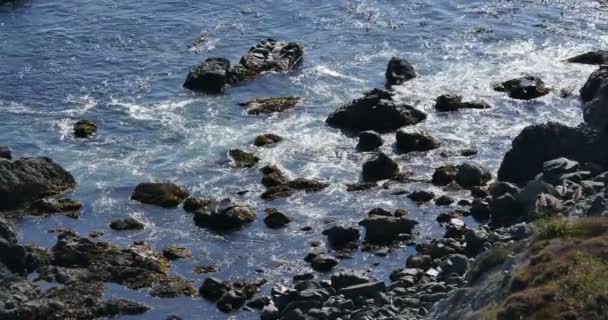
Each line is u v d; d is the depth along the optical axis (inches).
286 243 1995.6
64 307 1771.7
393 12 3250.5
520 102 2586.1
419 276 1813.5
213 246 1993.1
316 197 2166.6
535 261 1454.2
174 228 2062.0
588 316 1307.8
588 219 1549.0
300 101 2645.2
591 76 2591.0
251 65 2822.3
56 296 1798.7
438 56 2906.0
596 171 2100.1
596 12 3191.4
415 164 2298.2
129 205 2158.0
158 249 1982.0
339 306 1721.2
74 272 1878.7
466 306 1542.8
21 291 1776.6
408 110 2504.9
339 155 2349.9
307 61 2903.5
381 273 1875.0
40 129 2527.1
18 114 2613.2
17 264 1871.3
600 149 2165.4
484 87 2687.0
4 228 1930.4
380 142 2383.1
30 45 3053.6
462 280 1738.4
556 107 2551.7
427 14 3223.4
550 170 2054.6
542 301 1346.0
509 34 3041.3
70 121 2568.9
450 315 1556.3
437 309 1608.0
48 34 3134.8
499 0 3319.4
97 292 1825.8
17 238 2023.9
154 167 2324.1
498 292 1483.8
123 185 2246.6
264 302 1781.5
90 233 2046.0
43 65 2913.4
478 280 1632.6
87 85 2778.1
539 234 1546.5
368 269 1891.0
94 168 2325.3
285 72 2822.3
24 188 2171.5
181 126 2519.7
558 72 2760.8
